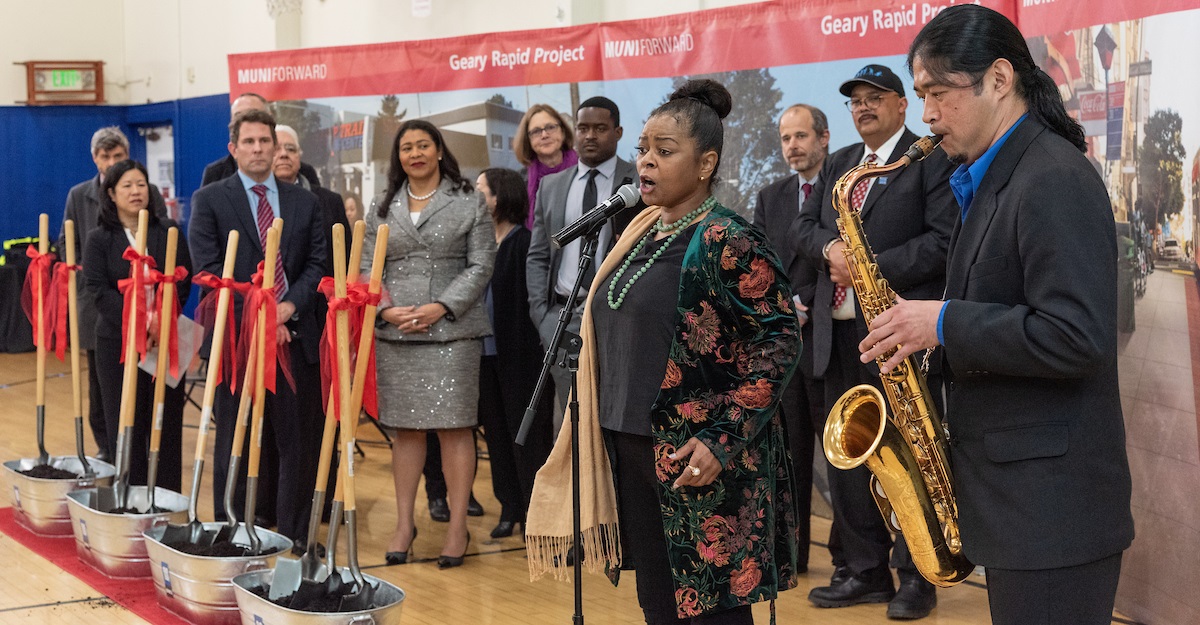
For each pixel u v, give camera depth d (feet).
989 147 6.65
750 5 15.84
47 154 35.55
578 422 8.46
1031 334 6.10
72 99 35.42
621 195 8.64
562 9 21.18
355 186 20.85
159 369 13.70
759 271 7.61
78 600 12.21
